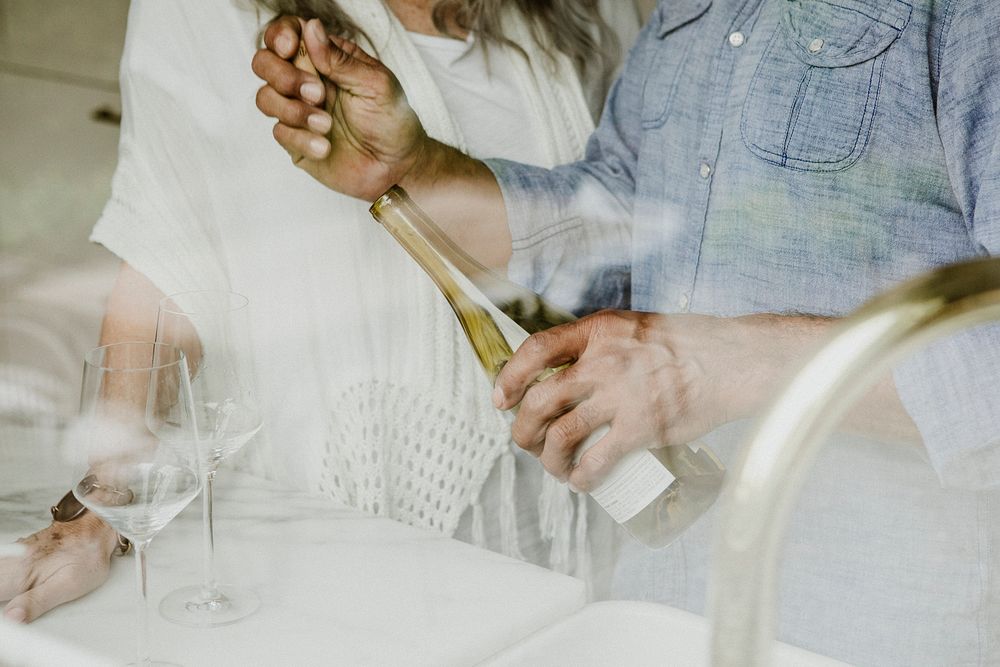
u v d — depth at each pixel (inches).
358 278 46.5
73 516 32.1
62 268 48.1
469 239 46.8
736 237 43.4
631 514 36.0
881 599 40.4
